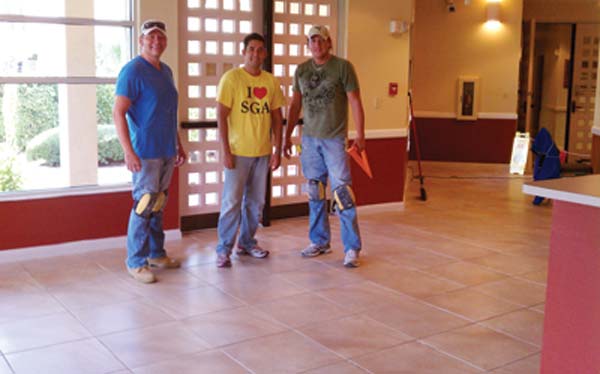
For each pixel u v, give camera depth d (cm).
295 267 497
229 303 420
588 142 1235
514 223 662
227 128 485
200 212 601
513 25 1058
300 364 336
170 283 455
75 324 382
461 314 409
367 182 690
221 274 477
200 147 593
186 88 580
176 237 572
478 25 1066
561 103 1253
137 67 439
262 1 607
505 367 337
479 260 527
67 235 519
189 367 331
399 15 686
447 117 1091
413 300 432
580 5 1159
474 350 357
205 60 585
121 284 452
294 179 652
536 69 1263
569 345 274
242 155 487
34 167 509
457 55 1077
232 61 600
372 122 684
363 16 663
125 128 436
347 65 486
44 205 506
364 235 600
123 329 376
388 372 329
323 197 520
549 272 280
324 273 484
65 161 520
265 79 493
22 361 334
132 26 534
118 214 539
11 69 491
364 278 475
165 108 452
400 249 554
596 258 262
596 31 1200
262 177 505
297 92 513
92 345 354
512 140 1078
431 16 1073
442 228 633
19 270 477
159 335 369
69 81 513
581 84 1222
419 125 1099
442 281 472
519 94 1187
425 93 1091
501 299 438
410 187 866
